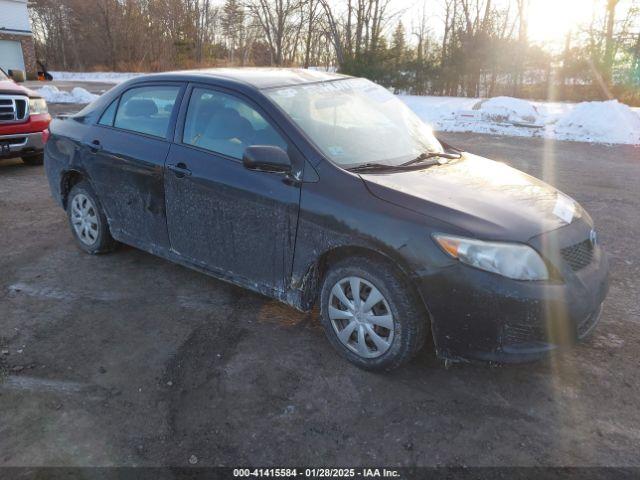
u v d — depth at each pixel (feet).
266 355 10.87
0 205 21.09
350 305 10.25
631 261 15.88
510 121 44.70
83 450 8.30
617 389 9.85
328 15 81.05
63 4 178.91
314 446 8.45
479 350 9.09
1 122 25.43
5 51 108.58
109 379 10.05
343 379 10.11
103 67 164.25
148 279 14.38
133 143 13.53
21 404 9.30
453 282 8.90
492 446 8.45
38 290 13.66
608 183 25.44
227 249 11.94
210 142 12.10
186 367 10.46
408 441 8.55
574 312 8.99
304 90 12.24
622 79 78.28
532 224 9.40
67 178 15.98
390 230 9.35
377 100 13.46
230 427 8.84
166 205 12.91
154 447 8.39
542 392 9.78
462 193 10.10
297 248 10.64
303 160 10.59
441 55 87.97
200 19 141.90
